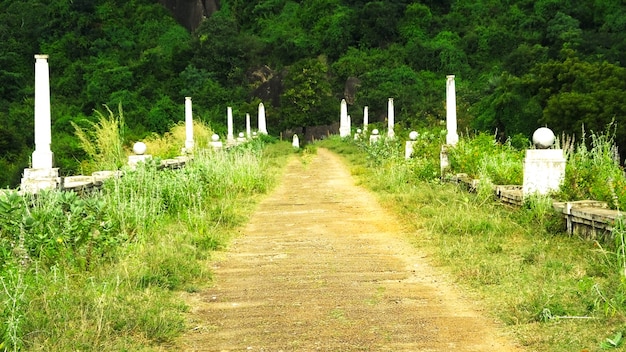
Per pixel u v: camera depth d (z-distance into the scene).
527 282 6.43
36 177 9.15
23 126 37.44
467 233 8.92
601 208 8.19
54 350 4.85
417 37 65.50
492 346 5.08
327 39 66.19
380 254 8.30
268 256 8.31
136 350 5.04
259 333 5.49
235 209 11.64
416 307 6.07
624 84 29.03
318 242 9.12
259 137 32.88
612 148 13.55
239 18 73.12
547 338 5.06
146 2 71.94
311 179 18.06
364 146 27.45
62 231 7.18
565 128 27.94
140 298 6.12
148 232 8.84
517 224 8.93
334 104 51.69
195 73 57.53
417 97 49.44
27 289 5.89
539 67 32.03
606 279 6.21
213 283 7.07
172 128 26.42
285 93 51.62
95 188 10.37
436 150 16.38
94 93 51.50
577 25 58.94
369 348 5.09
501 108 32.41
